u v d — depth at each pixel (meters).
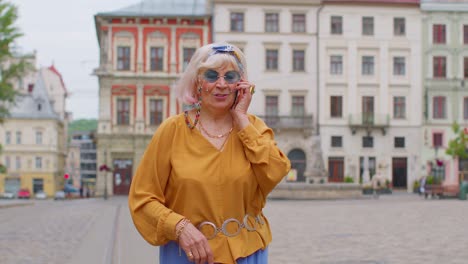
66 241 9.81
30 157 69.00
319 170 33.84
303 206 21.75
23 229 12.31
